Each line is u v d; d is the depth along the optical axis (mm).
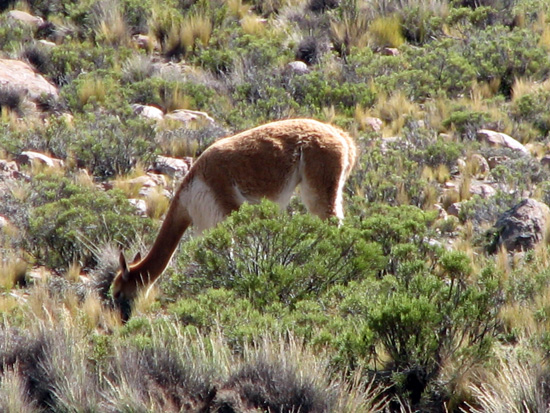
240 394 21547
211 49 63062
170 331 23766
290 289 27109
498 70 58156
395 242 30688
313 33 66125
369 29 66688
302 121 32500
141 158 45312
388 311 22766
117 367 22625
